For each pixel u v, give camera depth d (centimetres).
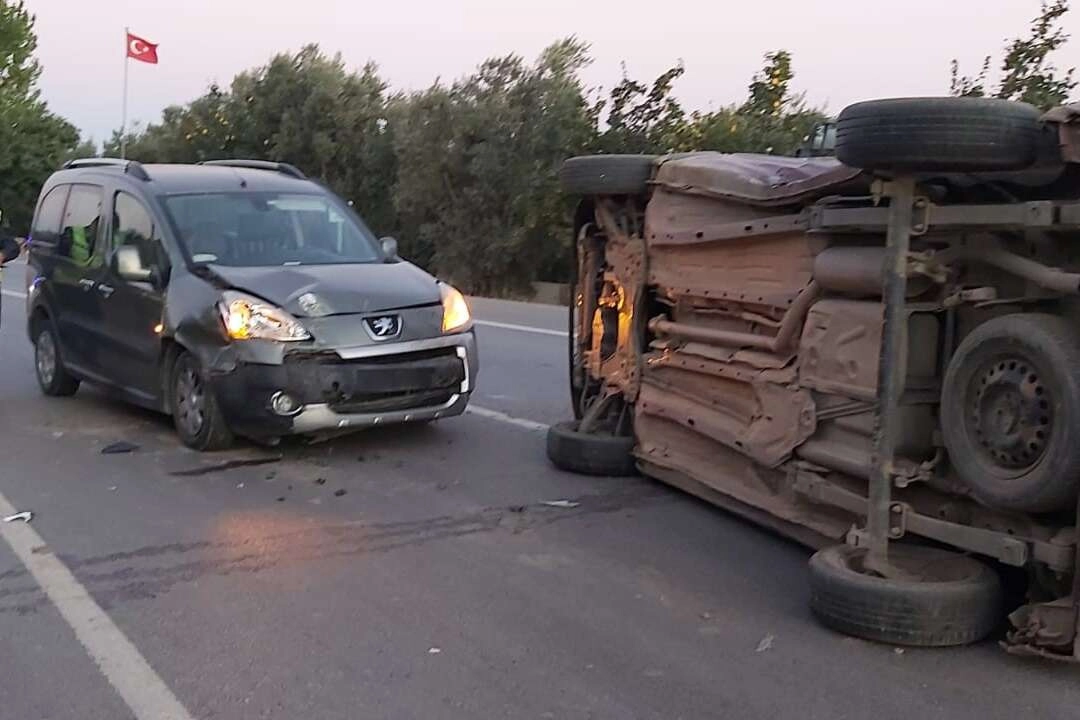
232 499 703
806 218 546
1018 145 430
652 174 701
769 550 605
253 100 3412
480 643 480
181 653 470
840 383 527
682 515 669
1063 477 416
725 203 623
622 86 2245
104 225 934
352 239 917
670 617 509
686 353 670
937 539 473
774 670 451
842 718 410
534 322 1780
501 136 2291
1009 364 440
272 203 909
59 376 1029
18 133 5116
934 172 456
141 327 859
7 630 496
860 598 472
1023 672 445
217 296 784
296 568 575
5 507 685
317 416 762
